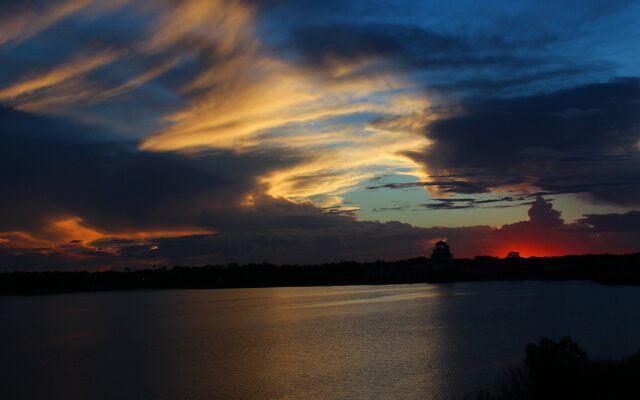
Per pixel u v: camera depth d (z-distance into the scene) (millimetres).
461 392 65188
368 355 96312
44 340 137125
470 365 81938
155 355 106000
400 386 70688
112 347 120562
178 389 75250
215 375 83375
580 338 103312
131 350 114500
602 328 118875
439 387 68812
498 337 112250
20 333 155500
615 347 90938
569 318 142875
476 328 129875
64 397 73688
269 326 155875
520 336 112250
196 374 84688
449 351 96500
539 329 122188
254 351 106750
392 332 129375
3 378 86750
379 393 67875
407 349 101250
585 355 50656
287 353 102750
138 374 86500
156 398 71250
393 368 82812
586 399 44969
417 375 76688
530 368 51344
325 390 70812
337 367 85938
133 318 198125
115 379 83375
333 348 106938
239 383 77125
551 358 49156
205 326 161000
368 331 133750
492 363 82625
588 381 47656
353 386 72125
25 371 92812
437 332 125625
